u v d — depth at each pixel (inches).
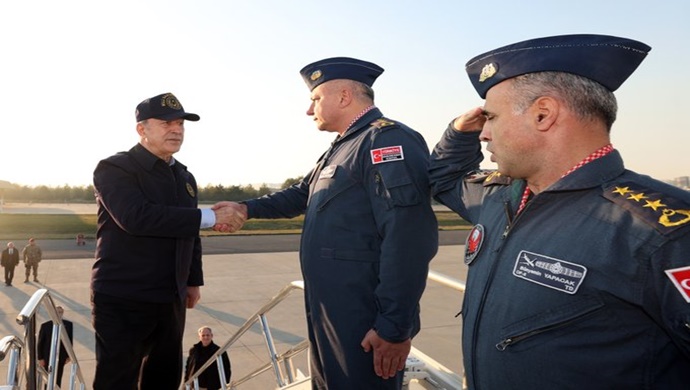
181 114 125.4
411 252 80.1
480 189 65.1
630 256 39.8
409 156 81.7
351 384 85.3
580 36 46.8
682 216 39.2
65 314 422.0
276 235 1310.3
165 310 130.1
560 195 46.8
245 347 351.3
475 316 50.8
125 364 126.0
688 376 40.4
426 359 121.6
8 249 549.0
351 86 91.3
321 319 87.6
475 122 68.9
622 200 42.6
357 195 84.9
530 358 44.3
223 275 635.5
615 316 40.7
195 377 214.1
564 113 46.8
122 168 121.9
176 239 129.8
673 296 37.4
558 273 43.4
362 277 84.3
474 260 55.2
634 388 40.4
